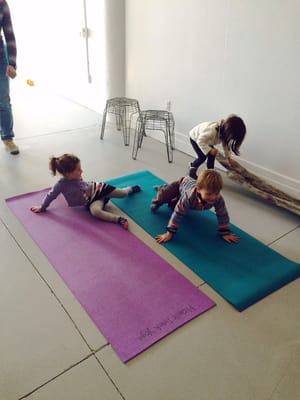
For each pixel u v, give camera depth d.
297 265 1.78
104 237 1.95
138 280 1.66
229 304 1.54
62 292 1.58
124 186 2.48
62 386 1.20
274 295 1.60
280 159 2.38
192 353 1.33
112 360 1.29
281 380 1.24
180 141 3.09
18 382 1.21
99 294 1.57
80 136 3.35
